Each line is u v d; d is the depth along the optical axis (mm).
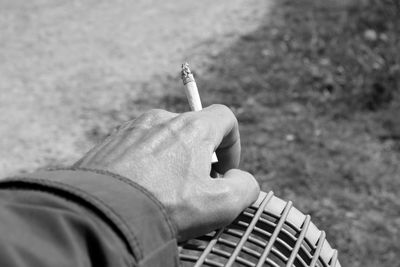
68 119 4504
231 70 4539
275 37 4977
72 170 551
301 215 809
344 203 3002
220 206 628
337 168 3268
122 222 484
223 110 716
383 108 3896
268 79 4309
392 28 4707
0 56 5660
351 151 3441
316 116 3840
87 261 440
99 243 451
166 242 517
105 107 4590
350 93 4023
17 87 5066
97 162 603
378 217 2922
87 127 4383
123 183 537
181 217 597
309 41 4754
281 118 3812
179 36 5559
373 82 4043
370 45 4512
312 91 4117
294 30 5004
